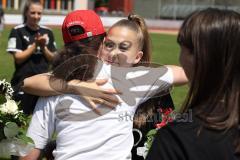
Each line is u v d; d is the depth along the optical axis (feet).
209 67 8.11
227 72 8.10
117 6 198.59
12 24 135.33
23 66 26.76
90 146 11.15
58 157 11.30
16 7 172.04
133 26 12.42
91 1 185.78
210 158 7.81
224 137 7.96
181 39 8.43
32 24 27.61
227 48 8.10
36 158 12.25
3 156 13.02
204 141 7.88
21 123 13.26
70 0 183.83
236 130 8.05
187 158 7.80
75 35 11.76
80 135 11.22
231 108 8.05
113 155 11.19
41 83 11.55
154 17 201.16
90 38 11.76
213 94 8.15
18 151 12.75
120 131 11.36
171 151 7.86
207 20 8.19
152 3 201.77
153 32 150.41
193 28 8.23
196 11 8.54
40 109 11.80
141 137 12.68
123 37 12.10
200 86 8.18
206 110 8.11
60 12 170.50
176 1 199.82
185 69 8.47
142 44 12.49
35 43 26.68
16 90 15.26
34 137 11.92
